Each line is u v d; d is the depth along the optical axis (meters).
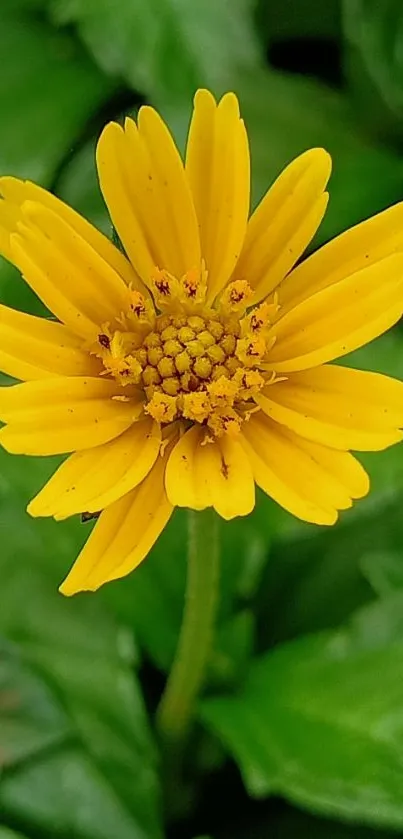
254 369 0.13
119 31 0.18
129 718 0.15
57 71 0.19
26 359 0.12
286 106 0.18
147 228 0.13
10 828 0.15
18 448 0.12
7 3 0.19
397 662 0.15
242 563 0.16
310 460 0.12
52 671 0.15
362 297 0.12
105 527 0.12
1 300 0.17
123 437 0.12
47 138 0.18
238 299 0.13
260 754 0.15
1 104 0.18
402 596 0.16
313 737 0.15
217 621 0.16
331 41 0.19
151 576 0.16
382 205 0.18
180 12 0.18
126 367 0.12
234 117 0.12
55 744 0.15
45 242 0.12
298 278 0.13
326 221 0.18
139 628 0.16
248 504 0.12
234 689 0.16
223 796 0.16
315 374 0.13
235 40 0.18
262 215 0.13
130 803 0.15
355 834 0.16
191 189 0.13
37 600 0.16
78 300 0.13
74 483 0.12
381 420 0.12
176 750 0.16
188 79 0.18
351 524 0.16
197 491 0.12
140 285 0.13
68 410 0.12
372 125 0.18
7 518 0.16
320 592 0.16
